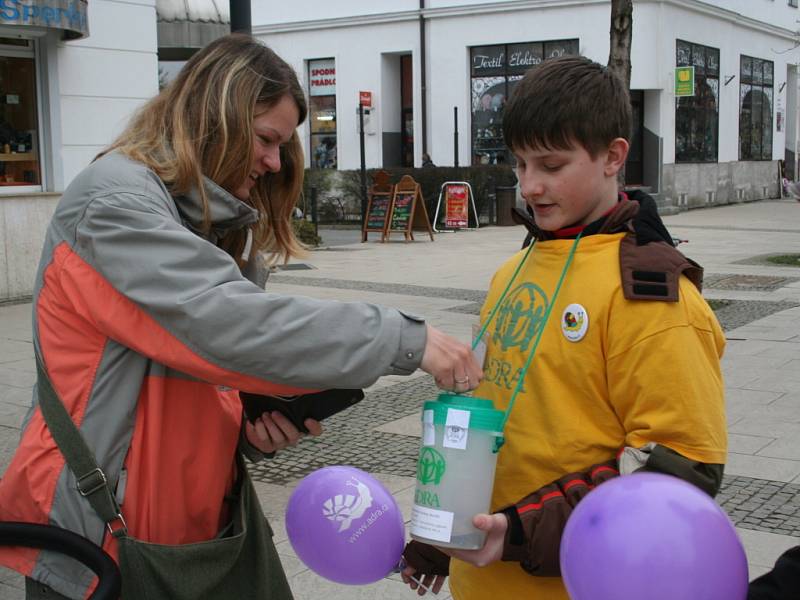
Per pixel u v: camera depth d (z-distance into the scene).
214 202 1.80
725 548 1.32
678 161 25.73
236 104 1.78
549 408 1.75
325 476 1.83
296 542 1.83
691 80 24.19
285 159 2.08
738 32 28.70
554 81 1.70
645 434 1.63
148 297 1.65
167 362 1.68
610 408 1.72
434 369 1.68
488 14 24.34
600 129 1.69
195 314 1.62
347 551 1.77
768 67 31.34
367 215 17.91
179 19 12.95
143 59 11.02
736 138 29.25
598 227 1.77
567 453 1.72
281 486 4.67
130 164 1.76
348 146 26.72
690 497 1.36
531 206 1.80
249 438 1.97
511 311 1.88
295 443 1.99
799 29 29.47
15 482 1.79
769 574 1.65
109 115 10.76
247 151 1.81
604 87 1.71
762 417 5.60
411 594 3.48
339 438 5.46
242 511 1.92
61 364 1.76
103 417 1.75
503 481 1.80
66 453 1.74
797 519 4.05
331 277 12.39
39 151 10.29
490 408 1.61
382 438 5.45
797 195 5.78
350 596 3.47
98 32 10.57
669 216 23.72
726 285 11.09
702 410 1.61
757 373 6.71
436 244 17.17
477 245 16.84
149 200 1.71
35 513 1.78
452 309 9.66
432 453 1.60
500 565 1.84
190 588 1.75
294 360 1.63
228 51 1.84
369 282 11.85
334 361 1.64
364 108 25.06
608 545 1.32
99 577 1.65
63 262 1.75
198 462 1.83
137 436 1.77
